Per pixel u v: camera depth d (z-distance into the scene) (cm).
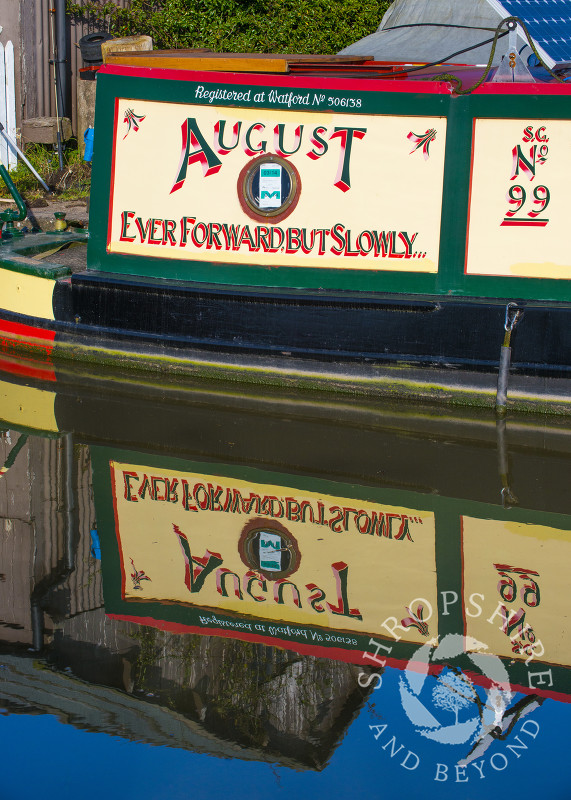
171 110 716
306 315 695
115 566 487
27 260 792
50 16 1260
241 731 368
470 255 680
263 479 582
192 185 721
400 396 691
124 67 717
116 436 638
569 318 645
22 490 559
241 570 486
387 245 693
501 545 507
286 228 709
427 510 546
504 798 333
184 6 1359
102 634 430
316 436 644
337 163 692
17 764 347
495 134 664
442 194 679
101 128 732
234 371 725
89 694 387
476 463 604
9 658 410
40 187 1190
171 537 514
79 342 767
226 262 724
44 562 488
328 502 555
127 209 740
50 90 1286
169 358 739
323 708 381
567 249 662
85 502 549
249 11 1382
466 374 674
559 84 645
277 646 423
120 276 749
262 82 693
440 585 471
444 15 977
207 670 409
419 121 674
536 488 571
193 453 615
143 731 367
